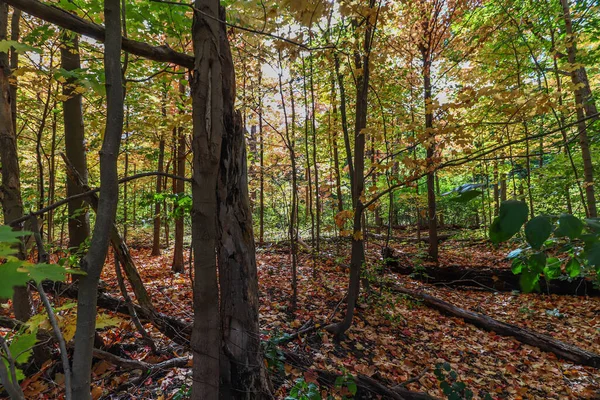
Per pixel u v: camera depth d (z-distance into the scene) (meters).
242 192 2.28
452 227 15.47
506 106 2.93
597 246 0.61
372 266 6.01
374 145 5.94
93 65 3.15
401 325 4.97
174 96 4.05
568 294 6.30
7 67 2.68
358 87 4.09
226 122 2.19
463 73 6.86
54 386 2.77
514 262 0.94
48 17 1.40
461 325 5.30
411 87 7.45
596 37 6.37
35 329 1.10
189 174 8.70
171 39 2.92
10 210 2.66
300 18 2.29
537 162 10.27
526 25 6.45
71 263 2.81
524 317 5.70
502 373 4.00
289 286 6.08
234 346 2.19
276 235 12.01
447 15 6.92
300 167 9.99
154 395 2.77
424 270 7.61
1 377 0.80
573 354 4.32
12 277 0.53
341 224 3.93
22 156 6.96
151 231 13.91
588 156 6.39
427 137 2.94
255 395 2.25
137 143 7.88
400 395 3.27
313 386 2.58
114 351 3.32
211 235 1.78
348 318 4.27
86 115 4.90
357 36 3.63
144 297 3.37
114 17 1.23
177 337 3.38
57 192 7.68
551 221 0.66
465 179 12.52
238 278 2.22
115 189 1.21
